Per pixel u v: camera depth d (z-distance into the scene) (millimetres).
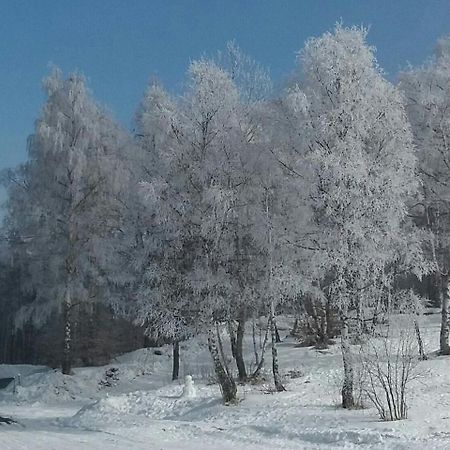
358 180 16828
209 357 32719
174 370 29391
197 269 21094
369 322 19578
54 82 32406
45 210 31500
